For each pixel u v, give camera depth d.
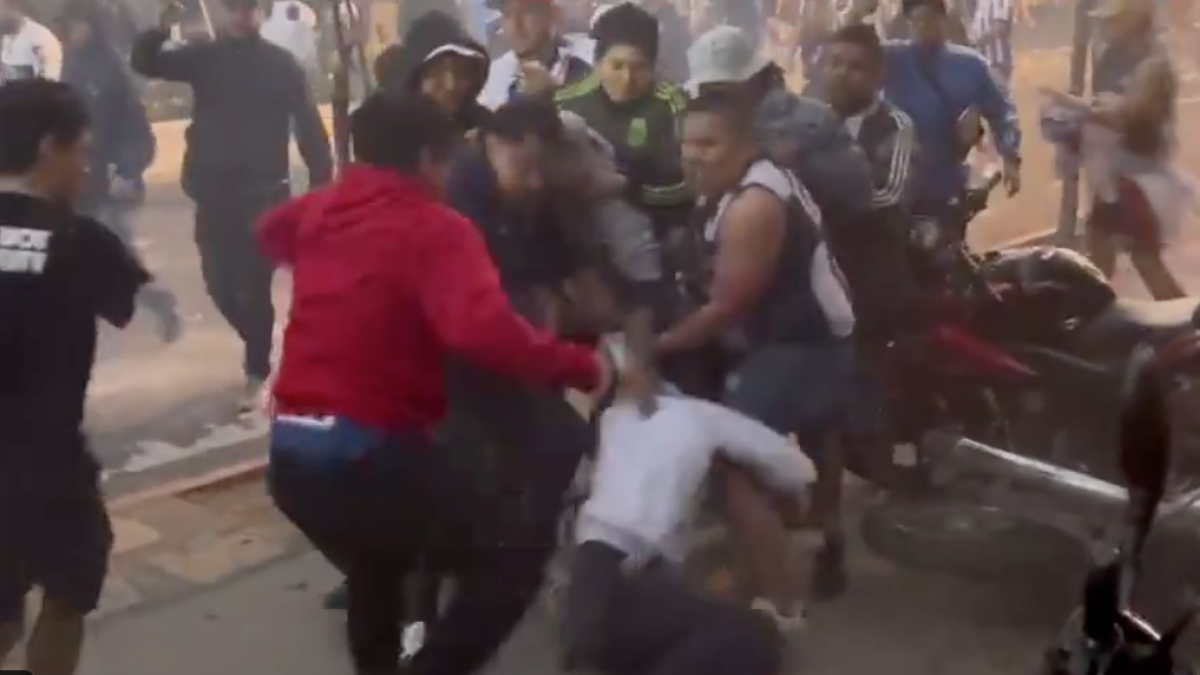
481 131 2.20
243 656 2.21
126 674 2.15
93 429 2.39
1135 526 2.29
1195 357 2.53
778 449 2.37
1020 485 2.51
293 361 2.25
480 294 2.14
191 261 2.48
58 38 2.53
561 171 2.23
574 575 2.30
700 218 2.35
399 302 2.18
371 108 2.20
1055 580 2.38
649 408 2.33
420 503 2.24
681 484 2.32
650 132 2.31
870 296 2.53
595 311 2.26
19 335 2.22
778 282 2.40
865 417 2.50
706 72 2.39
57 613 2.29
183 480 2.40
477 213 2.20
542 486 2.29
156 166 2.50
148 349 2.49
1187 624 2.14
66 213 2.25
